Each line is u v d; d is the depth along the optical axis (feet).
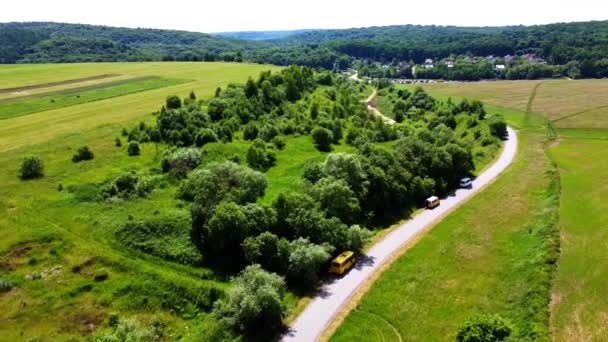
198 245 213.66
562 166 357.82
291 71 511.40
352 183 266.57
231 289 185.26
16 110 367.45
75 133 316.40
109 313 174.91
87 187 247.09
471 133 472.44
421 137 377.50
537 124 519.60
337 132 383.86
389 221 273.54
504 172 359.66
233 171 247.70
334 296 197.26
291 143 352.49
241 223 211.20
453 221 270.46
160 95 443.32
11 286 179.01
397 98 625.82
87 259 196.03
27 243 199.82
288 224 226.38
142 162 287.48
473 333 157.79
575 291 190.19
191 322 180.65
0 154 274.36
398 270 216.13
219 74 593.83
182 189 249.34
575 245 226.38
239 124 364.99
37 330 164.14
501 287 201.87
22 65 652.48
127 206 235.40
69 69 607.37
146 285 188.03
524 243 239.50
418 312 186.91
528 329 170.50
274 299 177.27
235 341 170.60
